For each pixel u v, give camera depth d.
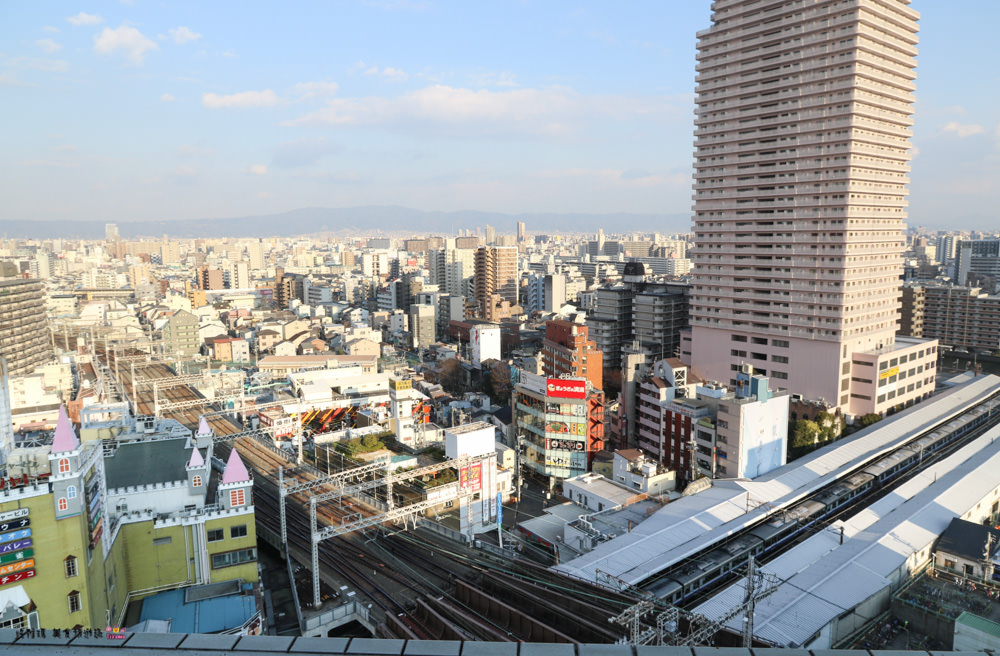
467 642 14.26
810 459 114.00
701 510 91.88
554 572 77.44
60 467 60.91
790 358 155.88
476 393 190.25
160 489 78.31
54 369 179.88
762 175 159.25
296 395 167.75
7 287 197.75
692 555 82.62
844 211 145.25
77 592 61.38
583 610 67.50
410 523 101.88
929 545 86.56
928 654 15.20
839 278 146.25
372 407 162.12
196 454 80.25
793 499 98.44
